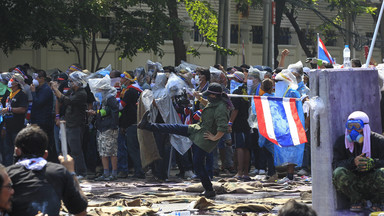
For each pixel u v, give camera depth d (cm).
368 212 1319
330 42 6612
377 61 6825
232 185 1989
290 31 6316
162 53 3853
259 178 2302
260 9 5634
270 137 1580
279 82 2052
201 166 1825
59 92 2286
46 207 949
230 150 2586
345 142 1332
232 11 5762
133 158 2367
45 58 4406
